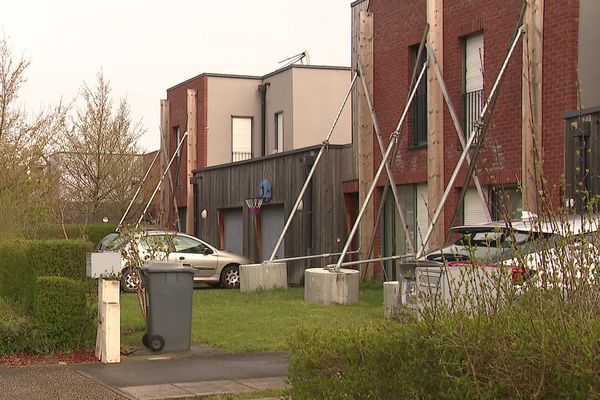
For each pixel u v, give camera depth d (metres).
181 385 11.06
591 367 5.23
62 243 13.62
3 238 16.36
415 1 23.88
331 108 38.94
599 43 18.67
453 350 5.96
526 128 18.38
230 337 15.05
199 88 40.16
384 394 6.48
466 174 21.27
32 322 13.23
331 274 20.25
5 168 23.45
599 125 16.36
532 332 5.70
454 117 20.61
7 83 28.44
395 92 24.75
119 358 12.83
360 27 25.28
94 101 41.66
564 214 7.17
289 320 17.27
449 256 12.58
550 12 18.83
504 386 5.57
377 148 25.39
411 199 24.33
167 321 13.66
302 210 28.69
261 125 40.75
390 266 25.14
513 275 6.58
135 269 14.66
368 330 7.02
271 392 10.52
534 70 18.44
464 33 21.86
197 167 39.94
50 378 11.58
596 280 6.44
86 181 41.03
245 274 24.30
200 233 37.16
